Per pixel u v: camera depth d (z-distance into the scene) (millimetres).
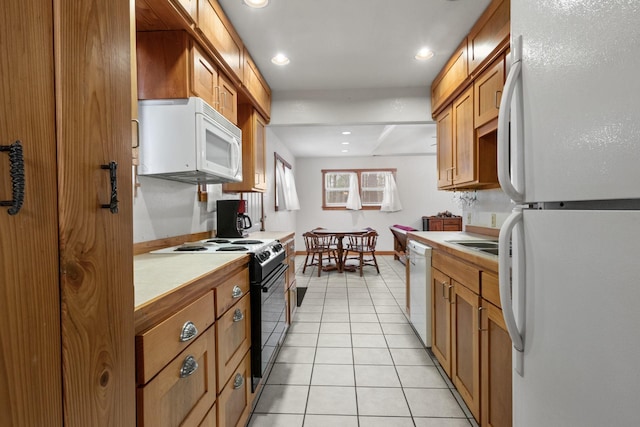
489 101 2152
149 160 1758
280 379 2105
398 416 1728
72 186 528
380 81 3240
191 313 1024
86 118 560
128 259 675
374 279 4996
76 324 534
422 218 7508
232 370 1421
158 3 1476
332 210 7664
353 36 2412
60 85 507
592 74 602
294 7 2053
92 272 571
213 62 2049
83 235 550
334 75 3105
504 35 1876
